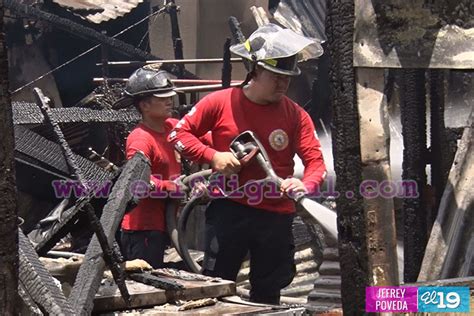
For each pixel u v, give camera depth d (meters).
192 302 5.73
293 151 7.38
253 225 7.21
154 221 8.72
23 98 16.09
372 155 4.61
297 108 7.40
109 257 5.45
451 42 4.87
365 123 4.60
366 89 4.61
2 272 3.89
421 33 4.77
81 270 5.42
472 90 10.60
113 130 12.75
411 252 8.88
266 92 7.08
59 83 16.84
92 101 13.88
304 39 7.18
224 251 7.30
